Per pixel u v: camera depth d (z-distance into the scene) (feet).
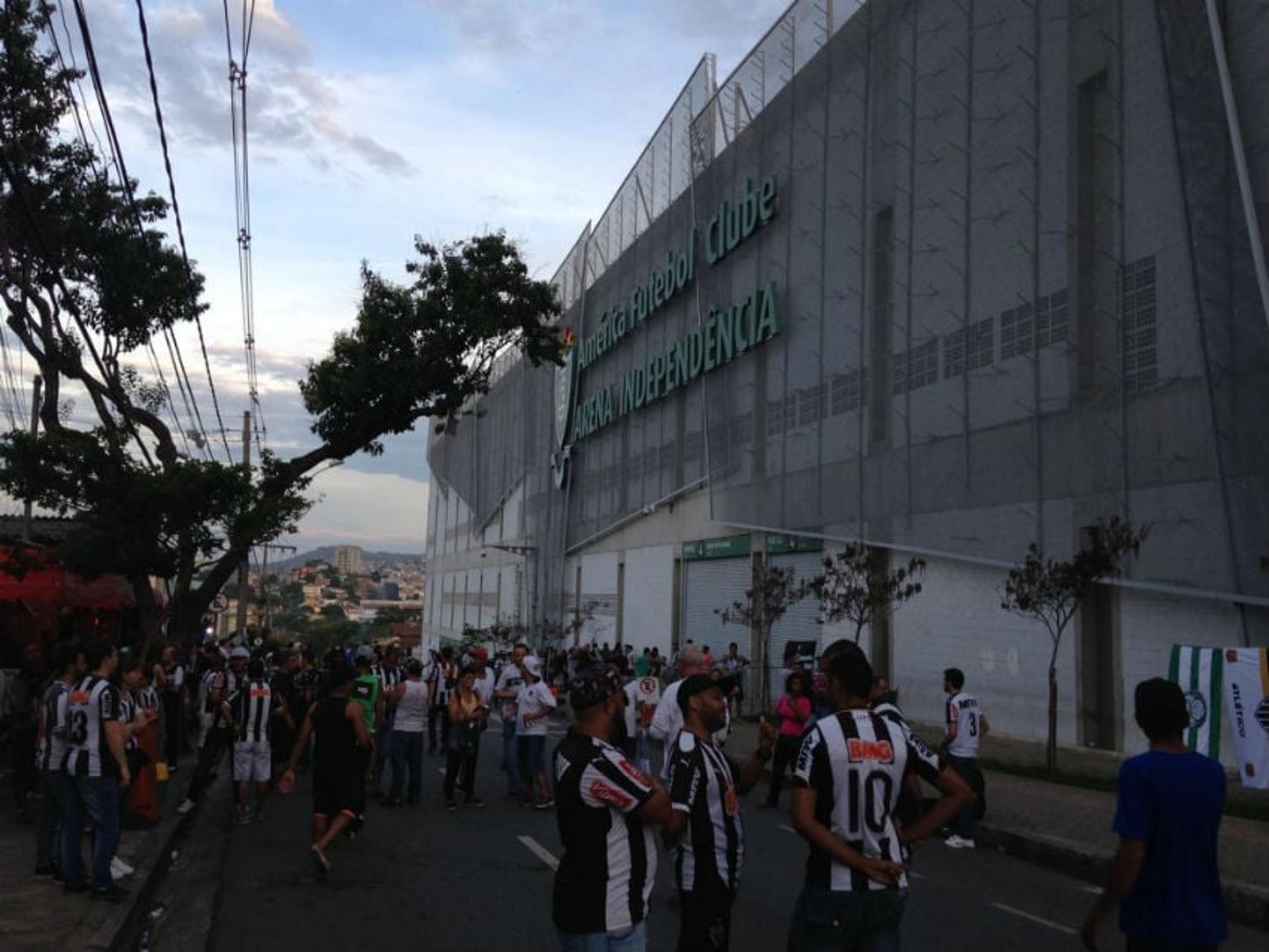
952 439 80.64
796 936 15.80
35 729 39.75
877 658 89.56
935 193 83.92
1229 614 58.08
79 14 28.48
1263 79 56.54
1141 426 63.36
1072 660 69.15
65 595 69.46
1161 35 62.39
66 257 56.29
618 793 14.98
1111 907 15.15
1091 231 68.85
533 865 36.35
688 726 18.22
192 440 96.89
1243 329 57.00
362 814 39.99
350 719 35.37
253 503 58.39
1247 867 36.09
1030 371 72.84
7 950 23.95
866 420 92.12
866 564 77.25
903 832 16.14
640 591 147.43
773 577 94.43
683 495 133.59
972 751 43.75
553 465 193.98
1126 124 65.46
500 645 195.83
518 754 50.39
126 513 55.88
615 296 164.14
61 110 52.19
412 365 71.72
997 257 76.74
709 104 128.26
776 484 107.96
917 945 27.73
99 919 26.96
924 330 84.69
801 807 15.62
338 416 73.77
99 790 29.07
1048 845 40.09
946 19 83.35
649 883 15.39
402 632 401.29
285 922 28.81
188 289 59.88
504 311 73.36
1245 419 56.54
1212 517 58.29
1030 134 73.77
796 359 105.09
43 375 56.08
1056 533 69.82
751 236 115.65
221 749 70.13
